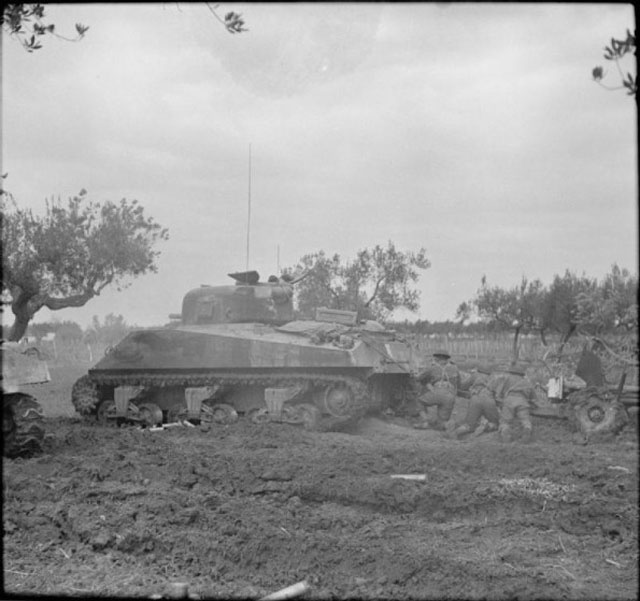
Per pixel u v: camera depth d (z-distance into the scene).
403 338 17.72
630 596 6.23
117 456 11.47
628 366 15.38
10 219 17.08
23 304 17.61
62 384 24.97
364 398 15.58
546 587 6.46
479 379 15.16
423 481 9.76
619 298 13.59
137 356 17.47
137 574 6.84
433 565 6.92
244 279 18.44
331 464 10.77
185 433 15.12
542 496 9.13
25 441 11.80
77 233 17.58
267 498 9.41
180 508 8.62
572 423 14.59
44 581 6.58
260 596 6.37
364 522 8.51
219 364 16.66
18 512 8.36
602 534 8.14
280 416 15.95
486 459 11.38
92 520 8.07
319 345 15.96
